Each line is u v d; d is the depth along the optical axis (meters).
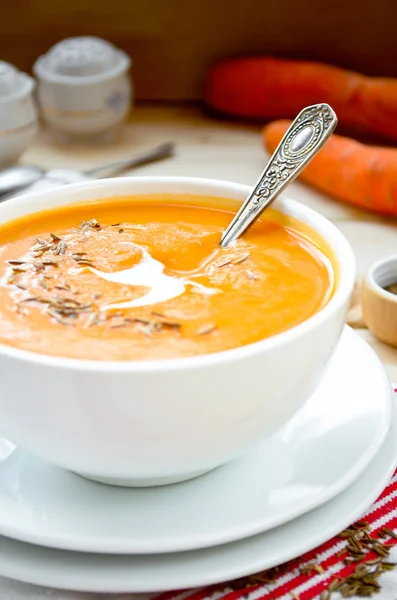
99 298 0.65
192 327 0.63
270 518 0.61
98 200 0.74
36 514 0.61
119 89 1.13
